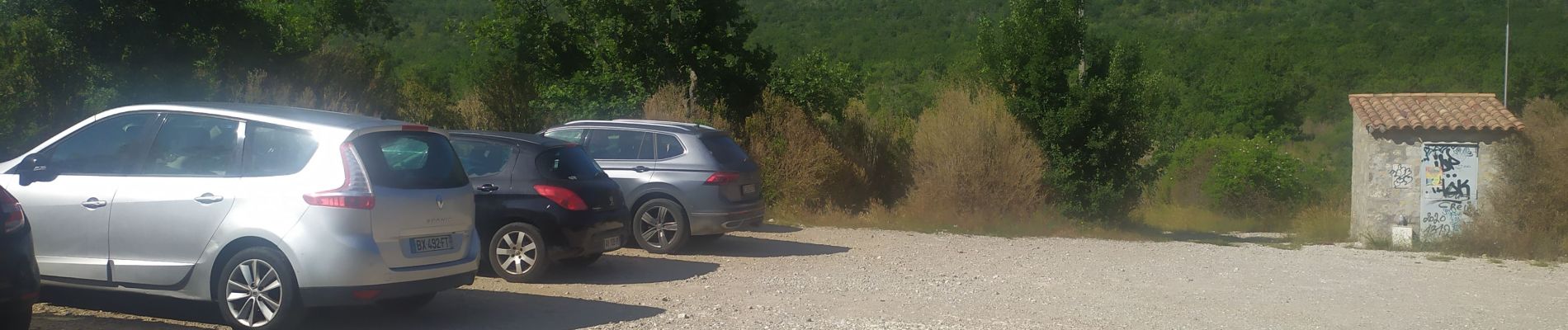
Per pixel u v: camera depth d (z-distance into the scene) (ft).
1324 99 188.75
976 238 53.01
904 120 71.00
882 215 60.34
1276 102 164.86
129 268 22.88
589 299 29.30
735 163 43.16
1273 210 88.58
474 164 33.42
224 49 59.47
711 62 74.90
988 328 26.23
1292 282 37.22
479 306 27.50
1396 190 54.90
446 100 66.13
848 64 79.20
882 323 26.71
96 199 23.32
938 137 60.44
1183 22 305.32
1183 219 87.25
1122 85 60.90
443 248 23.91
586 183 33.27
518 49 76.38
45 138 46.73
